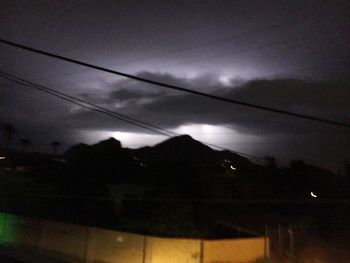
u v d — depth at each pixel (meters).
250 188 38.81
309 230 27.84
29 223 25.86
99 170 38.53
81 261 22.66
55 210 31.31
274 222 29.34
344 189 42.41
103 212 31.25
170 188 31.69
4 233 27.19
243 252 21.95
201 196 36.03
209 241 20.52
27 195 33.84
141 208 30.05
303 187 43.31
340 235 27.89
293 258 23.97
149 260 20.53
